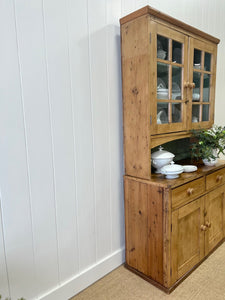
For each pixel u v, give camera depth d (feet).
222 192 6.38
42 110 4.03
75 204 4.74
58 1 4.08
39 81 3.94
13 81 3.63
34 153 4.00
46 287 4.39
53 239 4.42
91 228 5.09
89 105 4.78
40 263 4.25
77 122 4.60
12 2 3.51
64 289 4.64
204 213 5.66
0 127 3.56
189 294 4.74
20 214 3.90
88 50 4.64
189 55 5.34
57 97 4.23
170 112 5.08
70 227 4.68
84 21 4.51
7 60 3.53
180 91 5.32
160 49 4.72
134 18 4.58
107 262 5.48
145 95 4.61
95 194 5.10
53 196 4.34
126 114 5.10
